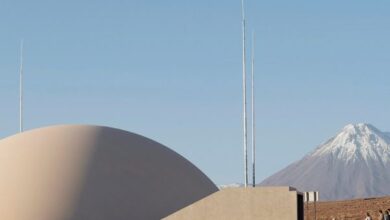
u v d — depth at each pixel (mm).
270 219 36375
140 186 40812
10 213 39125
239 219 36625
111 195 39906
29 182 40125
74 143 41906
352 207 95125
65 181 40031
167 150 45000
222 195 36906
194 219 37000
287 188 36406
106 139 42594
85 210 39188
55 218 38844
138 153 42562
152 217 40000
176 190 41812
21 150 42000
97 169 40688
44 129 43750
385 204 93375
